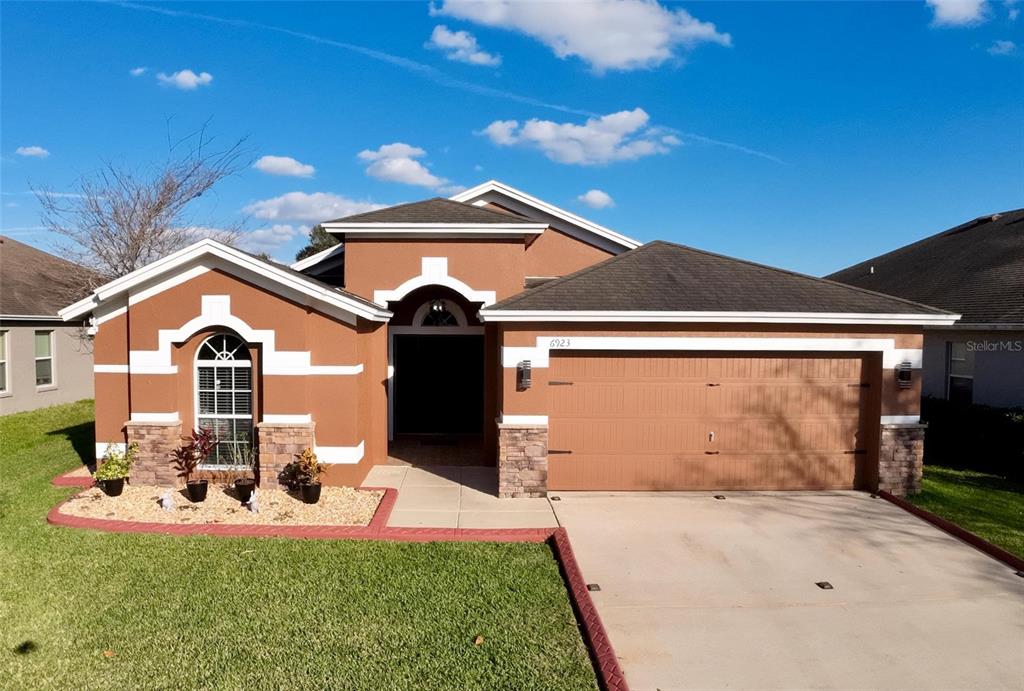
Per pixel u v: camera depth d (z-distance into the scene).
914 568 8.31
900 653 6.27
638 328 11.30
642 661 6.07
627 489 11.62
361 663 5.89
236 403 11.48
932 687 5.73
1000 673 5.95
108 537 8.95
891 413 11.48
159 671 5.73
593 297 11.55
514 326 11.20
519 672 5.79
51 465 12.97
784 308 11.33
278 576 7.73
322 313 11.27
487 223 13.05
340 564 8.12
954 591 7.65
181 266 11.03
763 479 11.73
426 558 8.39
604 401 11.53
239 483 10.41
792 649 6.32
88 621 6.60
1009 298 15.29
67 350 23.44
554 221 16.91
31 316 20.98
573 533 9.44
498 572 7.97
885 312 11.27
